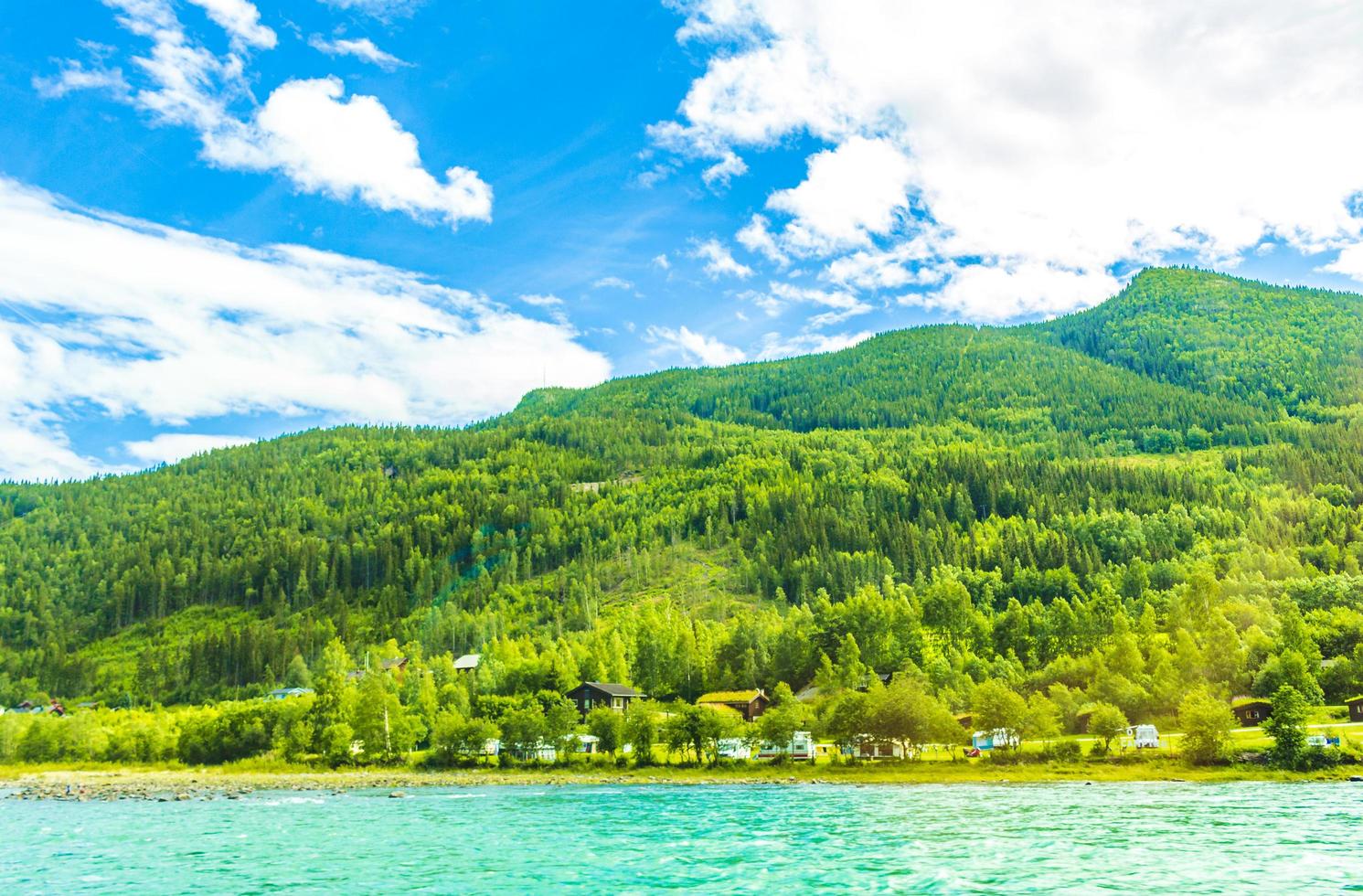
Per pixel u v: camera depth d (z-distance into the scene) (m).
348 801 111.69
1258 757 123.38
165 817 98.31
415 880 64.31
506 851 74.19
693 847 74.75
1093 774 122.94
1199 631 188.00
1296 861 64.62
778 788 119.56
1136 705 153.50
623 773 138.62
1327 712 151.00
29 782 148.62
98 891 62.41
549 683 198.00
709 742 146.50
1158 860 65.88
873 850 71.69
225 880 64.88
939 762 136.50
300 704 171.12
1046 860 66.69
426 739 170.50
